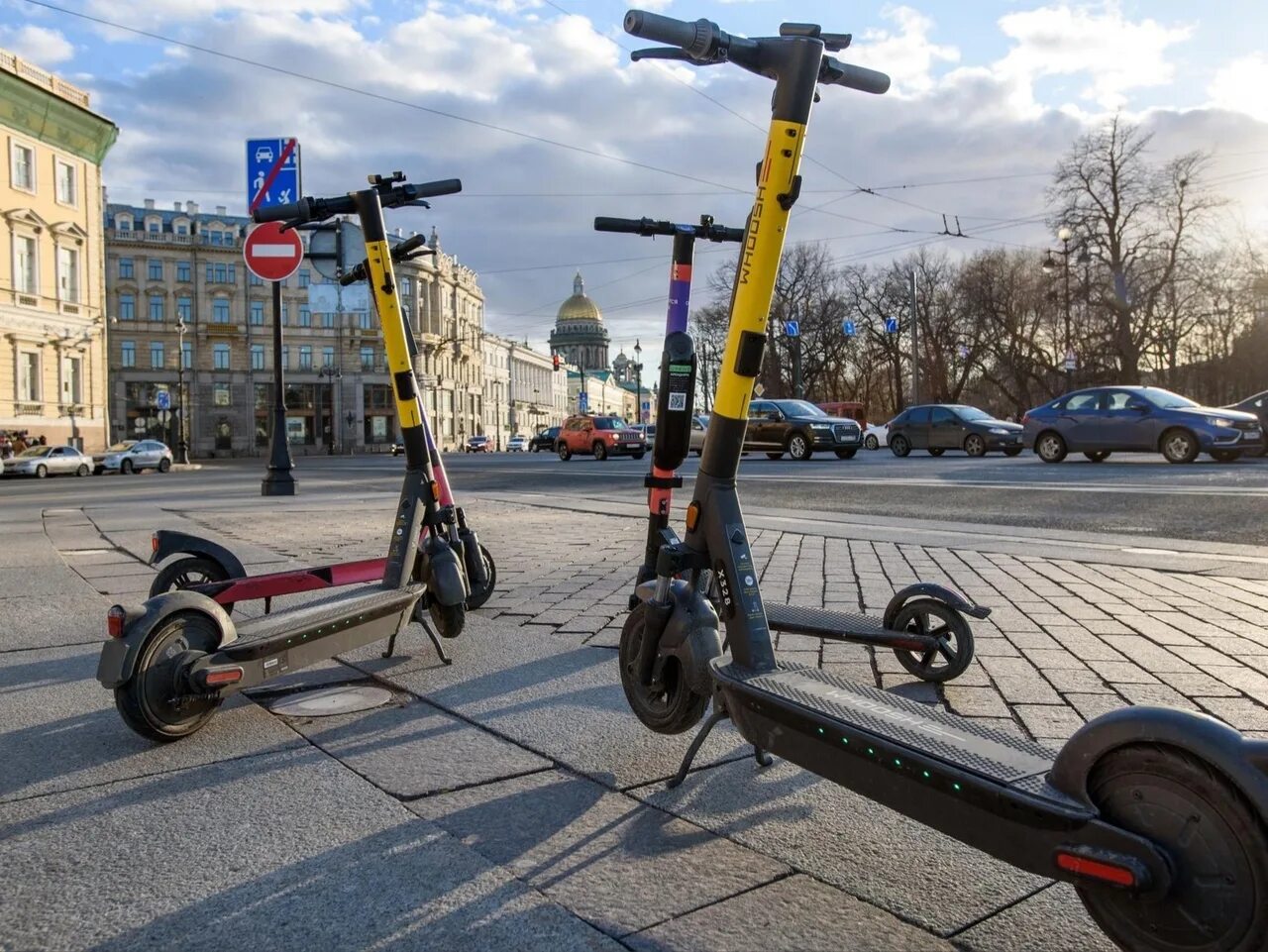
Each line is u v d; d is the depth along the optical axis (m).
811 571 6.82
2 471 37.75
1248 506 10.14
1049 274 44.38
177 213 90.94
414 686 4.09
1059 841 1.78
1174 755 1.70
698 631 2.91
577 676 4.21
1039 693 3.80
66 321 49.53
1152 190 40.00
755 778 3.02
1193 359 52.03
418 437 4.44
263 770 3.12
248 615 5.52
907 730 2.14
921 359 63.88
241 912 2.21
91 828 2.68
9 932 2.14
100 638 5.08
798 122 2.50
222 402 88.00
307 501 14.44
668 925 2.14
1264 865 1.58
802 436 24.70
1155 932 1.72
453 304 102.00
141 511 12.82
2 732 3.54
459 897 2.27
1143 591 5.93
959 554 7.61
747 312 2.62
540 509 12.37
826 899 2.27
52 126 48.22
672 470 3.56
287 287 90.00
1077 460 20.89
